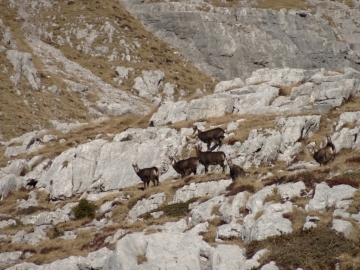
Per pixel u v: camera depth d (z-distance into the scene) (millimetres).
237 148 54625
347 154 46562
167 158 58156
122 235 40188
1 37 130000
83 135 78188
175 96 131250
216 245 32344
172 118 69625
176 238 32375
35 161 70375
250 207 36406
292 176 38344
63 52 140000
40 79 120188
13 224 53375
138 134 64250
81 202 51406
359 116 54281
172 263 30078
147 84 133125
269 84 72312
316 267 27141
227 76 150250
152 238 31891
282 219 32406
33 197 61469
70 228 48656
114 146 61875
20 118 101875
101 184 58406
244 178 43906
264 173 45844
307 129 54188
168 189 48031
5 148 81812
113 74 134875
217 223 37375
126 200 50906
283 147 52250
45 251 43125
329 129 54438
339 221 30031
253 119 60750
